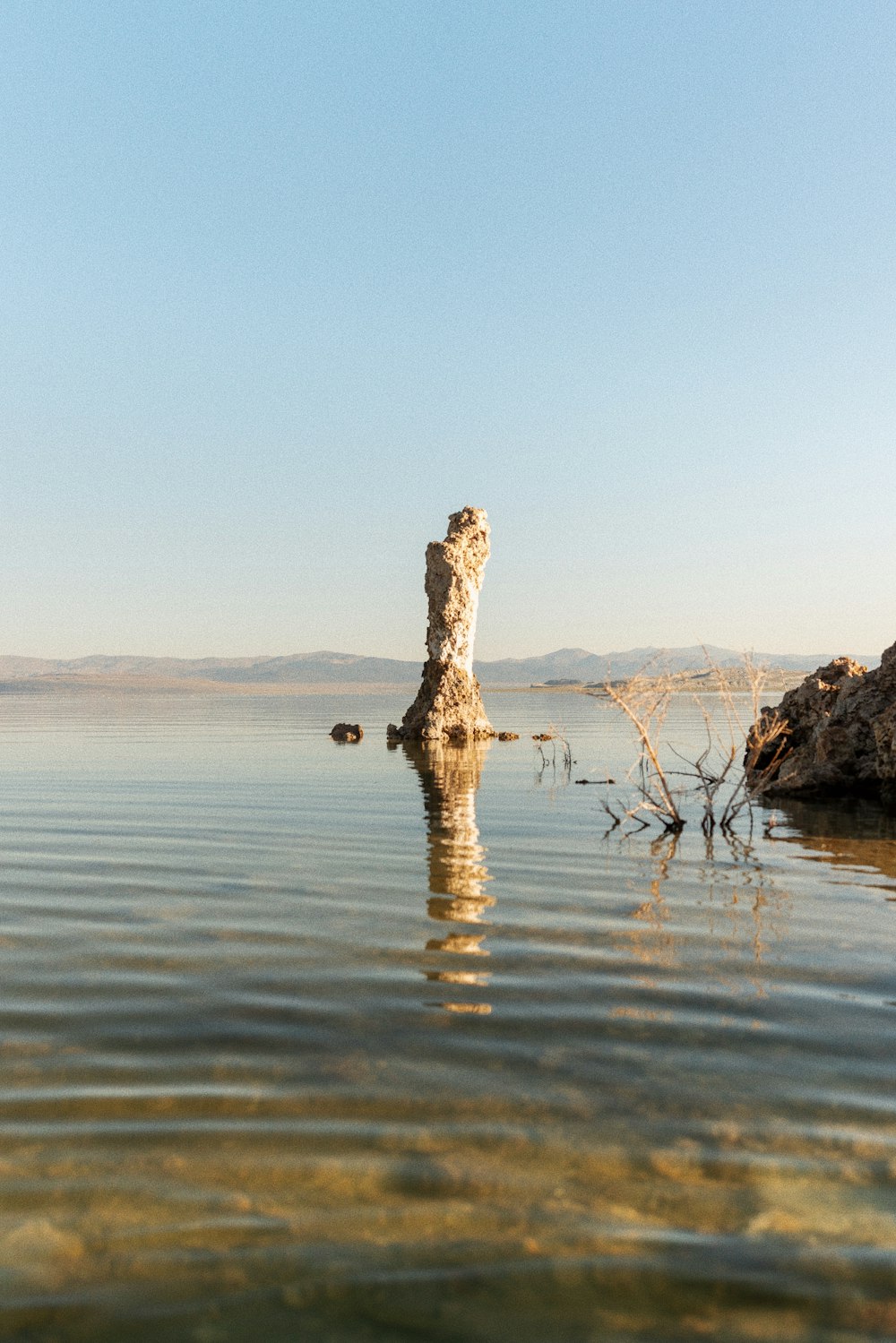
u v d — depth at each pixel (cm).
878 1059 687
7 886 1269
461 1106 605
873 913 1134
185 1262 443
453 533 5141
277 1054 691
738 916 1120
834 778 2325
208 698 18762
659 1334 400
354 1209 488
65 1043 710
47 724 6669
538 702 12244
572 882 1312
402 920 1095
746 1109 604
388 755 3734
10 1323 401
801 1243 462
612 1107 605
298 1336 396
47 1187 503
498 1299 420
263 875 1351
